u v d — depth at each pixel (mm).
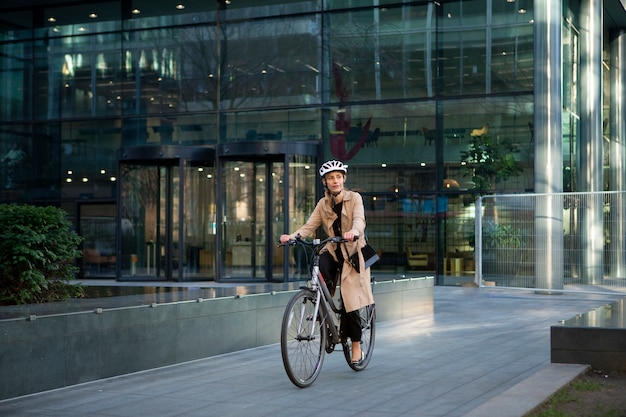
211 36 22141
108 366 6695
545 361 7461
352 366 6832
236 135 21797
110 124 22828
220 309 8078
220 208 20281
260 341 8695
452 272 19750
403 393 5879
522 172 19422
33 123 23391
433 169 20094
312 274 6512
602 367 6141
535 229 16422
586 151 21984
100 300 7820
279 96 21484
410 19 20484
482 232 17156
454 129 20031
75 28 23203
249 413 5270
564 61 20297
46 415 5289
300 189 20109
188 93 22266
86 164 22938
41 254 8578
